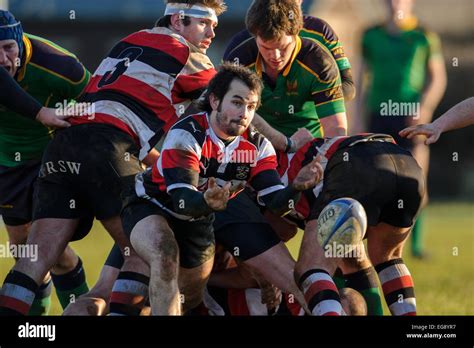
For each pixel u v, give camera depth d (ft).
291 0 66.18
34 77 67.10
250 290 65.82
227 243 61.16
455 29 281.33
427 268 111.04
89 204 61.46
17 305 59.47
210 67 64.23
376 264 63.00
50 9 291.58
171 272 54.85
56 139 61.93
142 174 58.65
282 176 63.36
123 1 293.84
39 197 61.98
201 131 56.18
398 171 58.90
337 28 318.24
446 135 258.57
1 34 63.87
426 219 185.98
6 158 73.00
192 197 53.47
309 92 70.23
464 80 262.06
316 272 56.54
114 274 65.00
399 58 119.85
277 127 72.54
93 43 293.84
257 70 69.92
